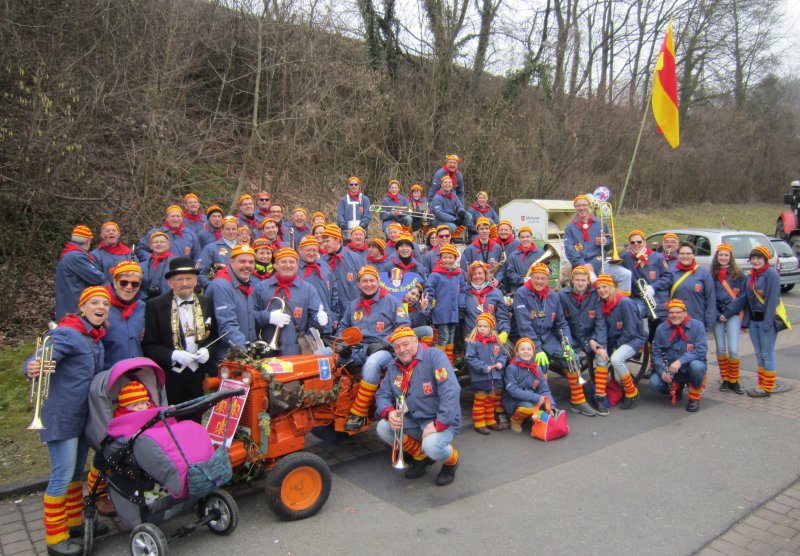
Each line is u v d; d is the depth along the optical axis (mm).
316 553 3910
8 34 8734
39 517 4406
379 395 5031
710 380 8352
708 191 31922
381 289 5863
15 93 8703
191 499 3771
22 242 9234
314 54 14234
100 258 7227
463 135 17250
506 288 8562
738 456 5602
